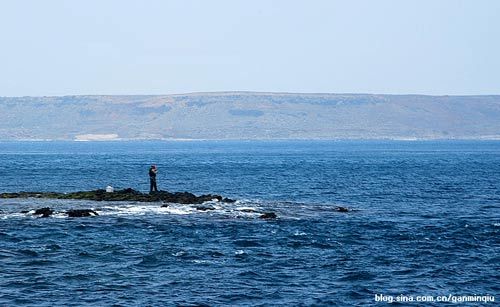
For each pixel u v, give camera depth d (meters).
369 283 59.78
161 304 53.16
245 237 80.56
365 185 163.38
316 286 58.66
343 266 65.88
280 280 60.53
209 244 76.19
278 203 116.69
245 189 151.38
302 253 71.88
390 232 85.88
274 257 69.69
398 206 117.56
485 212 109.25
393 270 64.50
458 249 74.81
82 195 116.12
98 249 72.94
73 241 77.38
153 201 111.62
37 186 156.00
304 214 102.12
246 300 54.44
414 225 92.44
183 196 114.25
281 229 86.69
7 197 116.44
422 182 173.88
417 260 68.88
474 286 59.28
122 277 61.09
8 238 78.50
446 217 102.12
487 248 75.69
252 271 63.41
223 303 53.56
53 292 56.19
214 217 95.94
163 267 65.00
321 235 82.69
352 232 85.38
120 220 92.31
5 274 61.78
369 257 70.12
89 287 57.81
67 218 93.56
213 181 175.88
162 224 89.38
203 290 57.06
